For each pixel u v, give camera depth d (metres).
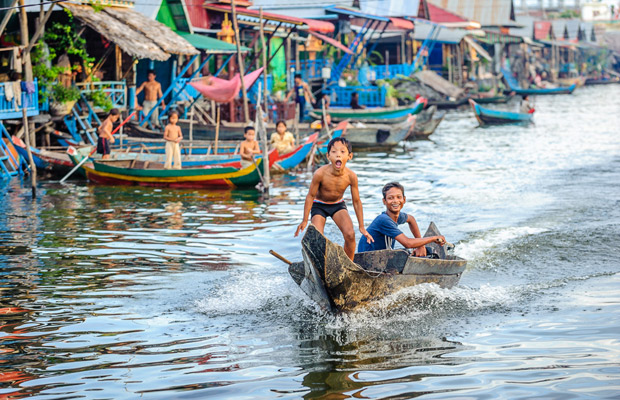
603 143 36.22
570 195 21.19
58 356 9.38
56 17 29.33
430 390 8.07
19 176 26.44
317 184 11.18
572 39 121.75
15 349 9.64
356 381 8.38
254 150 23.88
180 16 36.28
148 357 9.30
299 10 50.50
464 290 12.08
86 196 22.23
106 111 29.81
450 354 9.18
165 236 16.53
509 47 92.69
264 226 17.55
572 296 11.52
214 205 20.61
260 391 8.18
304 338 9.93
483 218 18.02
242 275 13.20
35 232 17.00
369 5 55.88
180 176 23.84
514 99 78.31
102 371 8.86
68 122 29.33
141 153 26.69
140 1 34.31
